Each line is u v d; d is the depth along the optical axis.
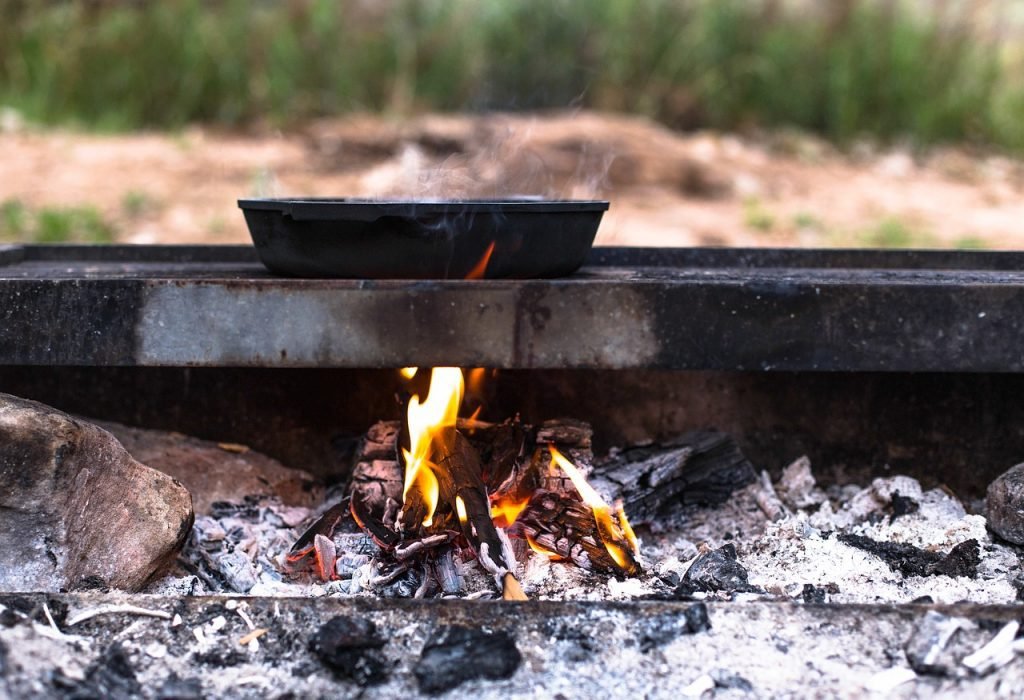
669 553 2.52
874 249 2.99
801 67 7.79
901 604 2.00
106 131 7.09
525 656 1.91
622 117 7.57
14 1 7.59
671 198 6.26
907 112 7.66
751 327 2.18
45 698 1.79
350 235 2.22
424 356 2.17
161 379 2.77
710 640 1.94
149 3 7.62
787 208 6.07
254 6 7.96
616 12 7.87
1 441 2.12
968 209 6.14
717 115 7.74
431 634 1.94
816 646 1.93
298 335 2.17
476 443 2.53
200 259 3.04
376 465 2.53
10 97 7.28
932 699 1.83
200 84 7.51
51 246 3.03
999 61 8.00
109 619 1.97
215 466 2.70
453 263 2.25
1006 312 2.19
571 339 2.17
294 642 1.94
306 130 7.29
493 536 2.30
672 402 2.77
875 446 2.76
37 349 2.21
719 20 7.83
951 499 2.65
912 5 8.18
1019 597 2.22
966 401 2.73
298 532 2.58
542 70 7.92
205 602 2.01
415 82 7.83
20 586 2.11
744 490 2.66
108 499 2.24
